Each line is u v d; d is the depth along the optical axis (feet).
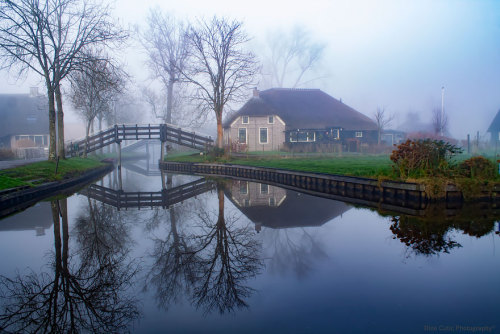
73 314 17.08
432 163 40.32
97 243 29.01
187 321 16.03
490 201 37.91
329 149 112.27
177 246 28.12
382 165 63.05
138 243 28.96
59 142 81.97
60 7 69.67
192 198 53.36
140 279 21.25
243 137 121.80
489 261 22.07
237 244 28.19
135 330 15.33
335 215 36.60
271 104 133.18
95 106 108.68
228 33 97.19
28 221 36.96
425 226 30.35
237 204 46.57
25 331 15.55
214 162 95.81
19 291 19.63
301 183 58.75
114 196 56.65
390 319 15.46
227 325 15.43
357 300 17.35
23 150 120.37
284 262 23.25
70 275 22.07
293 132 120.26
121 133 106.52
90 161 99.14
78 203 48.57
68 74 75.10
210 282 20.56
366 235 28.58
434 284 18.93
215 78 100.07
